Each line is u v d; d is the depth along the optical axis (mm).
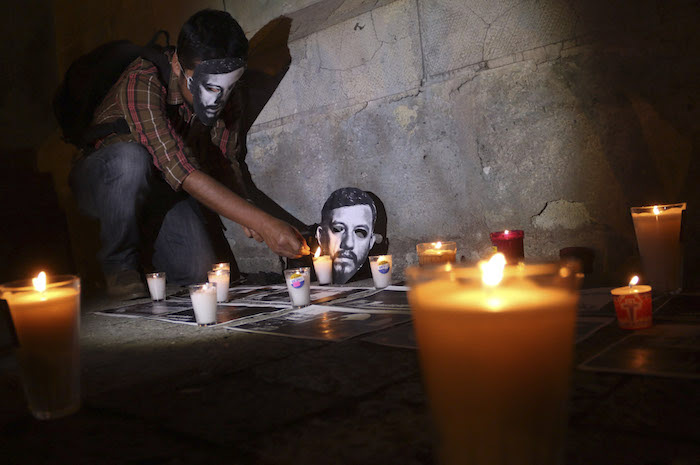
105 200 2979
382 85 3115
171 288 3381
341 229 2973
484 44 2758
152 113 2789
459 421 600
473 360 587
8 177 4438
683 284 2059
